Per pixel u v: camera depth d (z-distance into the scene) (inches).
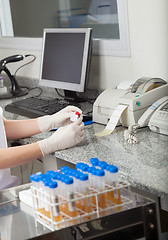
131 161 61.4
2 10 141.6
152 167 58.3
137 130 75.9
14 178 77.7
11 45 138.0
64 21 118.0
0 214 50.1
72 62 97.0
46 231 45.4
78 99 102.0
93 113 83.7
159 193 51.0
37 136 82.2
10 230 46.3
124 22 90.3
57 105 95.5
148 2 83.8
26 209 51.1
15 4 135.8
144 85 78.4
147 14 84.8
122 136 74.0
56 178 47.9
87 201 46.6
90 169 48.6
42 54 107.5
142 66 89.7
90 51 92.8
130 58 92.4
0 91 122.6
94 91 103.9
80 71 94.3
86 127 81.7
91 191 47.8
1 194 55.1
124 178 56.3
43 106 96.3
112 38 99.5
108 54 97.7
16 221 48.1
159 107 73.7
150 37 85.6
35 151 70.4
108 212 46.5
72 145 71.4
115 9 96.3
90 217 45.8
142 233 47.7
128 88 83.1
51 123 81.4
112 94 81.5
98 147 69.6
